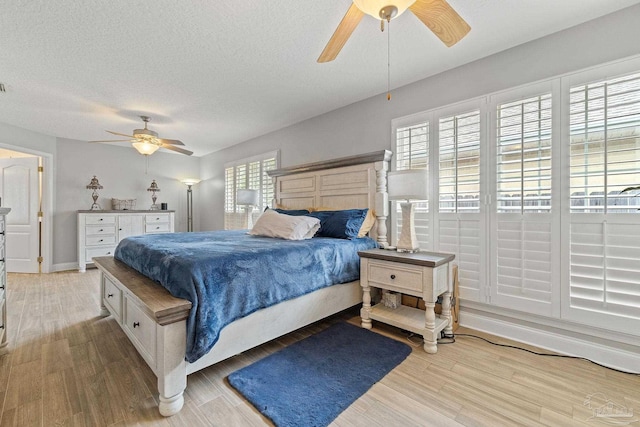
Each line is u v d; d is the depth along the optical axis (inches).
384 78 109.0
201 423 54.7
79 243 185.5
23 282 159.0
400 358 77.3
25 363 75.3
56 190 189.5
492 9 72.4
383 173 116.2
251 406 59.3
